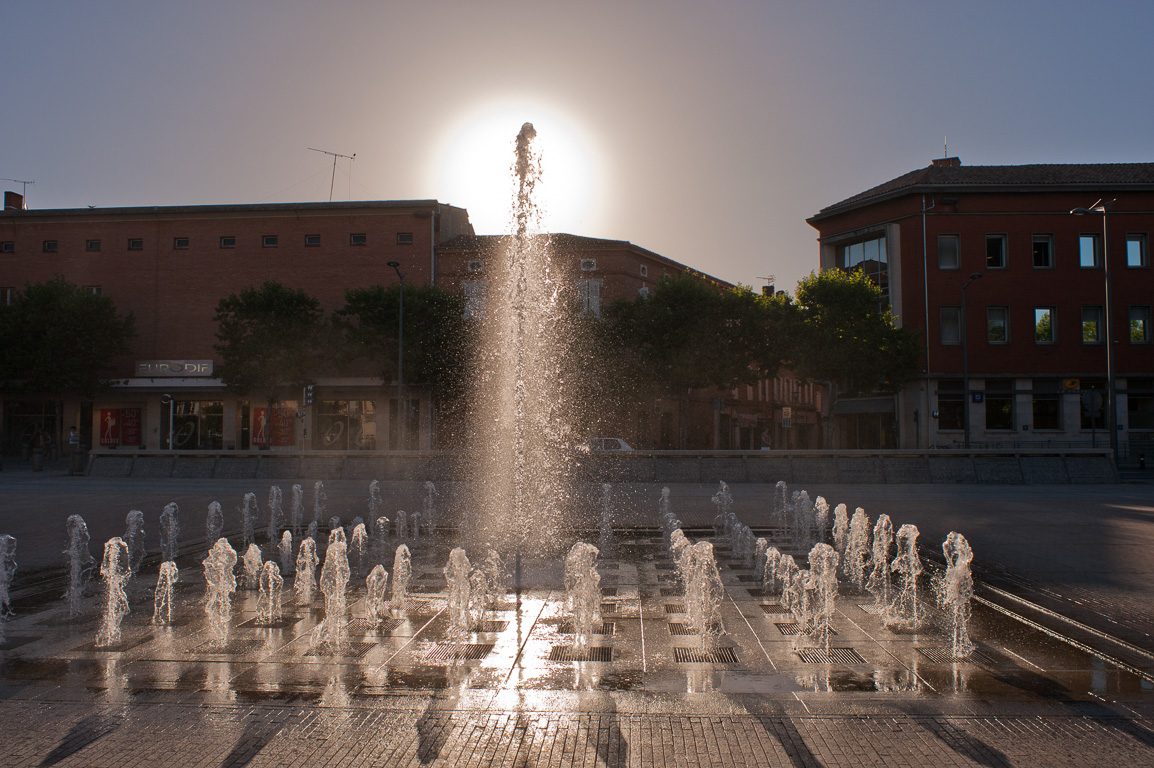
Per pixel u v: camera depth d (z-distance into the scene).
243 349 36.16
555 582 8.72
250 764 3.98
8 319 37.69
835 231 43.16
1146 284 39.03
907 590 8.47
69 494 19.92
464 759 4.04
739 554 10.97
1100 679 5.35
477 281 40.00
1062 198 38.94
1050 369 38.69
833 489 22.30
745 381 36.66
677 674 5.47
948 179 40.12
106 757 4.07
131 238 41.09
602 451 24.91
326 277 40.19
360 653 6.00
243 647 6.19
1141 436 38.62
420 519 15.23
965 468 24.75
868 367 35.50
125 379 39.88
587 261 41.03
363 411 39.28
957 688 5.16
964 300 36.56
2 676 5.47
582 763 3.99
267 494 20.36
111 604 7.50
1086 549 11.11
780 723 4.54
